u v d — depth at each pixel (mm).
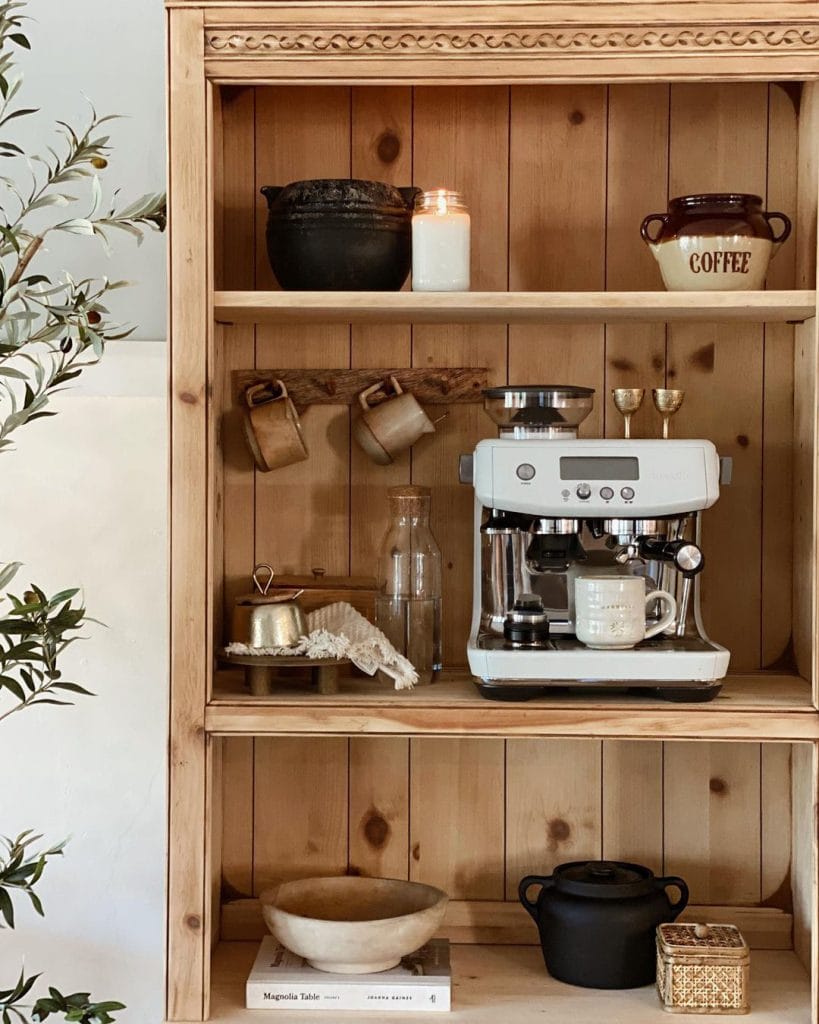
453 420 1948
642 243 1925
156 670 1983
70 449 1964
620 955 1753
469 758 1954
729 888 1945
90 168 1976
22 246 1974
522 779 1954
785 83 1904
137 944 2006
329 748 1960
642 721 1634
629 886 1774
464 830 1958
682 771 1947
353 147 1935
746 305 1651
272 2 1616
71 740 1989
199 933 1651
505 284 1936
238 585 1955
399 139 1932
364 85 1834
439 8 1614
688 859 1949
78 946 2006
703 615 1944
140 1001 2010
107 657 1982
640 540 1735
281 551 1959
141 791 1995
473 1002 1719
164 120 1968
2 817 1998
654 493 1690
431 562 1819
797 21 1600
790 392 1927
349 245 1705
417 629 1800
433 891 1805
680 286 1724
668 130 1917
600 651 1663
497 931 1942
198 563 1642
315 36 1623
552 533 1708
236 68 1629
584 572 1823
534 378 1939
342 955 1686
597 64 1622
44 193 1981
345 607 1848
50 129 1973
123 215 1727
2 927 2002
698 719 1631
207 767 1650
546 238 1930
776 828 1938
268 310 1705
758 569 1939
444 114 1927
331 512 1955
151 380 1946
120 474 1968
